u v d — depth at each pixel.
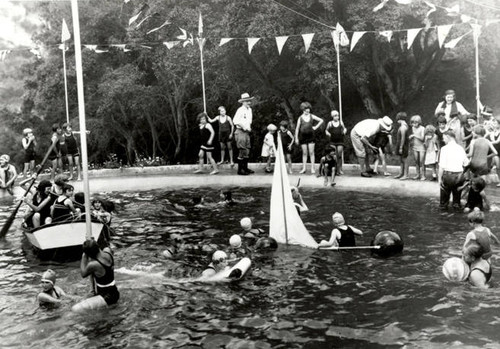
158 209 15.80
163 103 32.12
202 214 14.92
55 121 35.84
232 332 7.31
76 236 11.51
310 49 23.91
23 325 7.74
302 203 14.63
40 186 12.41
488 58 24.27
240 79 30.44
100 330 7.51
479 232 8.86
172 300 8.55
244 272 9.66
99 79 31.89
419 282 8.88
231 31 24.27
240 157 19.92
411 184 16.44
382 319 7.52
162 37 26.67
